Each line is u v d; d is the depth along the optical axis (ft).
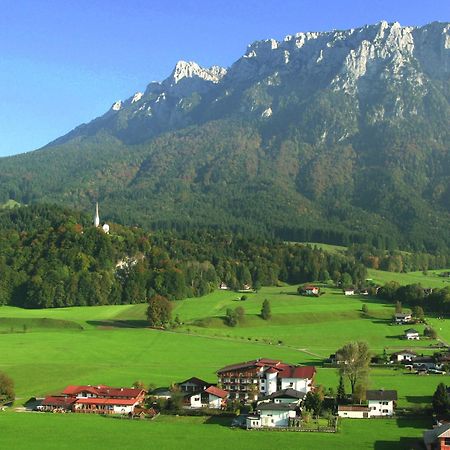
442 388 523.29
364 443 447.01
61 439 452.76
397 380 652.89
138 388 580.30
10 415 521.24
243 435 467.93
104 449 430.61
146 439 454.40
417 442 449.06
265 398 556.92
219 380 609.83
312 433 473.67
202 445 441.27
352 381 588.91
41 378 654.53
